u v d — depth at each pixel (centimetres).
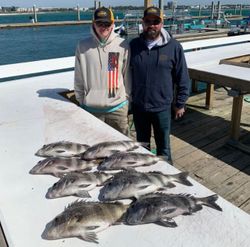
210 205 150
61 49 1672
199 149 416
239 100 395
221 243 129
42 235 135
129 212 142
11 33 2517
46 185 171
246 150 404
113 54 278
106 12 264
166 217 141
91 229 134
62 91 348
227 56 534
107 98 289
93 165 188
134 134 432
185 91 307
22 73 424
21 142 222
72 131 239
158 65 287
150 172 173
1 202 157
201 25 1834
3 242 137
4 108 293
